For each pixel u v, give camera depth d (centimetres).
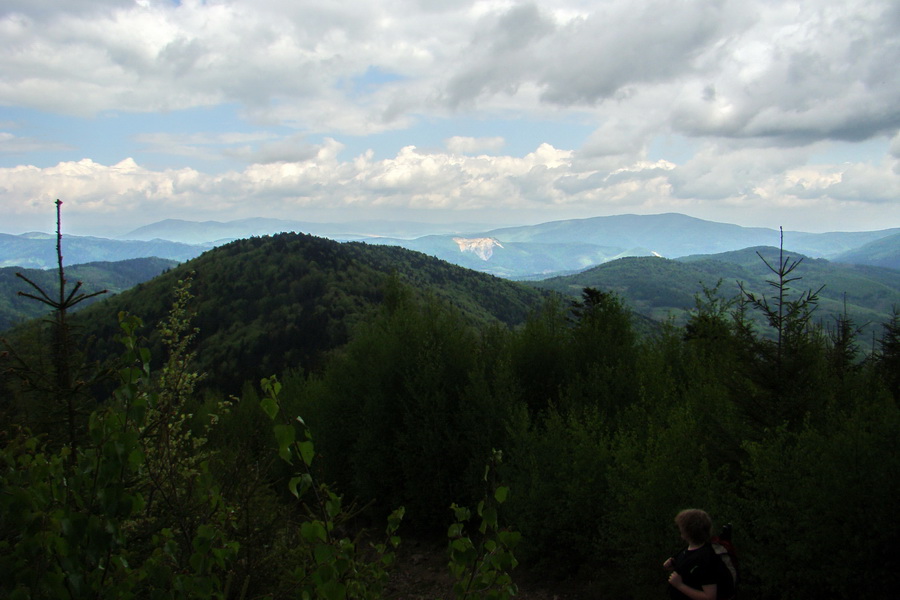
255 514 421
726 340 980
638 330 1451
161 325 509
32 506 223
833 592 625
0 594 205
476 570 281
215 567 362
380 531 1350
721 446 802
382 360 1416
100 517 219
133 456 232
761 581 691
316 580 248
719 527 662
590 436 936
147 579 260
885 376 1034
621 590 825
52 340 402
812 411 764
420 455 1284
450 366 1353
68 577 207
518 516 970
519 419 1073
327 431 1520
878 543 600
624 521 768
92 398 386
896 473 601
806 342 788
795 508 630
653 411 966
